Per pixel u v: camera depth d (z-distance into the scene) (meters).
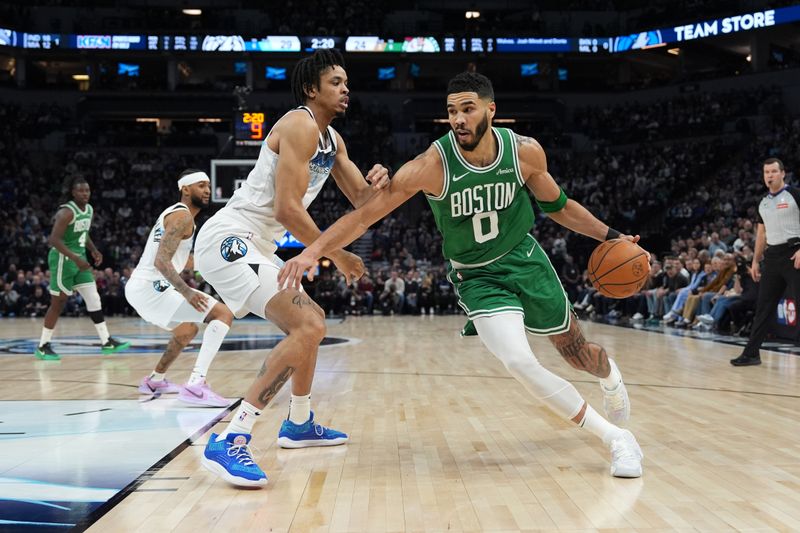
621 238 3.25
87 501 2.58
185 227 4.54
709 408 4.39
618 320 13.53
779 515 2.36
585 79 29.70
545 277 3.16
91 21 26.59
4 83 25.89
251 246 3.31
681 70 26.81
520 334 2.98
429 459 3.21
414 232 21.52
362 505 2.53
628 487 2.72
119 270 19.88
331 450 3.40
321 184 3.41
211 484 2.81
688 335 9.89
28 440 3.59
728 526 2.26
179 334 5.06
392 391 5.22
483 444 3.49
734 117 23.25
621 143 25.22
